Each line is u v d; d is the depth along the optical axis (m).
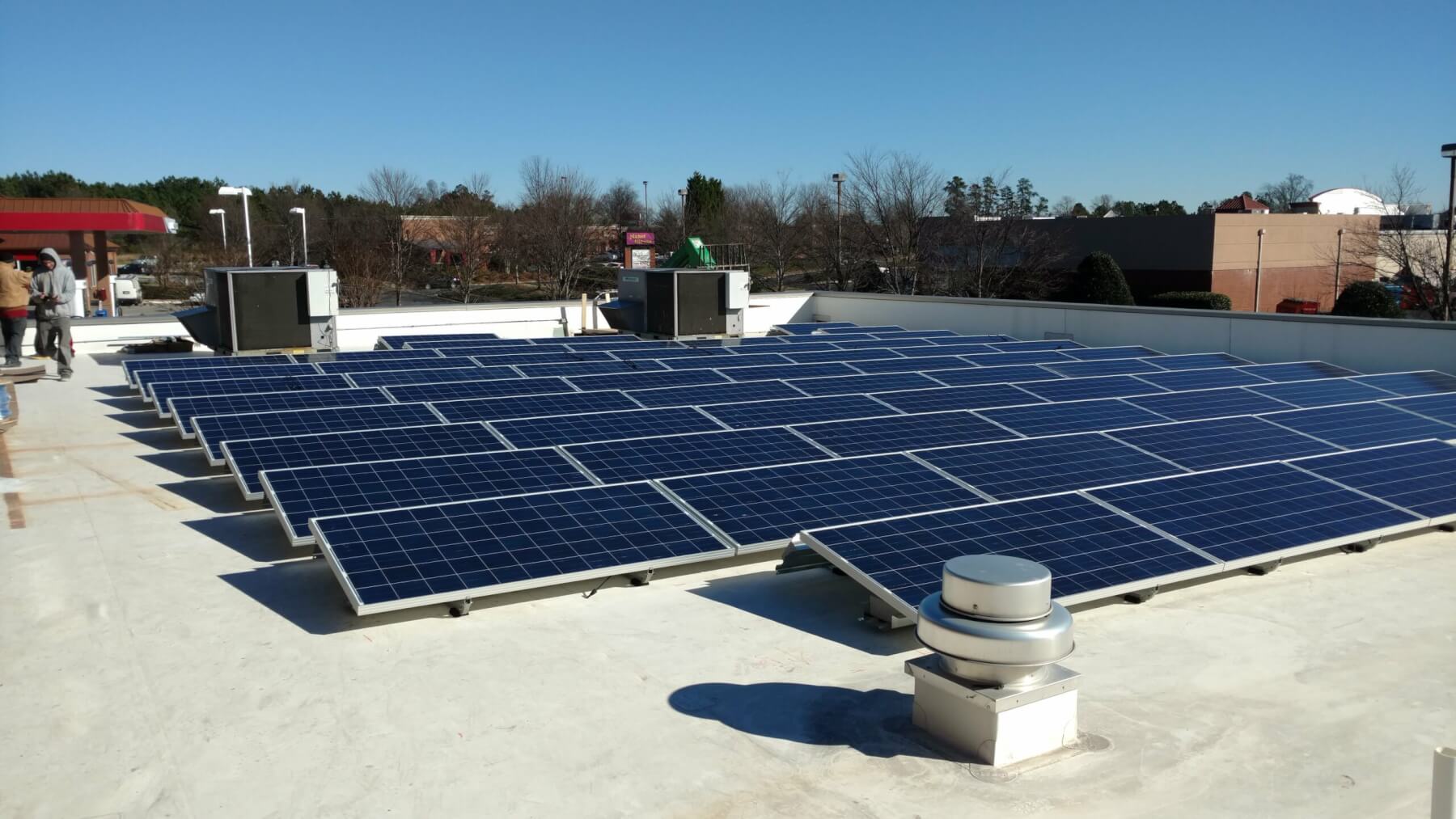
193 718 6.11
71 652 7.06
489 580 7.52
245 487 10.01
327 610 7.86
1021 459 11.08
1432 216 60.59
